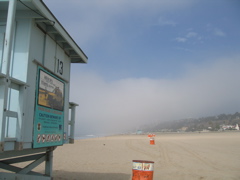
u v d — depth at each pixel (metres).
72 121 9.50
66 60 9.15
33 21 6.38
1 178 6.14
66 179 9.77
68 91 9.20
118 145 27.09
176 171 11.91
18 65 6.01
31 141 6.02
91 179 9.95
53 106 7.41
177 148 22.94
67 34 7.90
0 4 5.86
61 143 8.02
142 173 6.98
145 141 34.66
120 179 10.11
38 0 5.71
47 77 7.04
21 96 5.48
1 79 4.65
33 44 6.38
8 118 5.79
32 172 7.73
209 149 21.84
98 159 15.94
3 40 6.12
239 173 11.47
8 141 5.05
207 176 10.74
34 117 6.19
